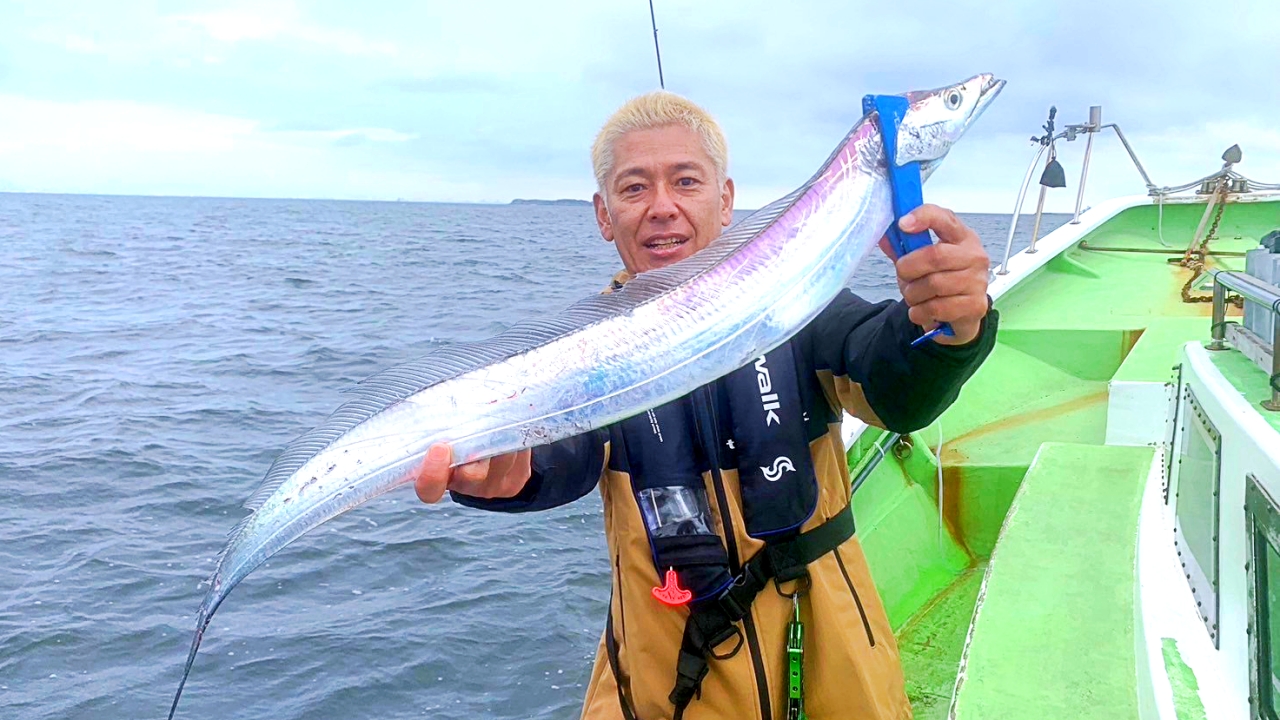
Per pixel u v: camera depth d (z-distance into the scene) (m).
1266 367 2.21
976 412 4.98
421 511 7.78
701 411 2.16
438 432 1.99
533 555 6.91
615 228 2.42
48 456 9.12
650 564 2.18
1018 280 6.09
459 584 6.41
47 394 12.18
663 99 2.37
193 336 17.58
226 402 11.82
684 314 1.92
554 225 101.00
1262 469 1.81
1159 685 2.03
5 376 13.36
